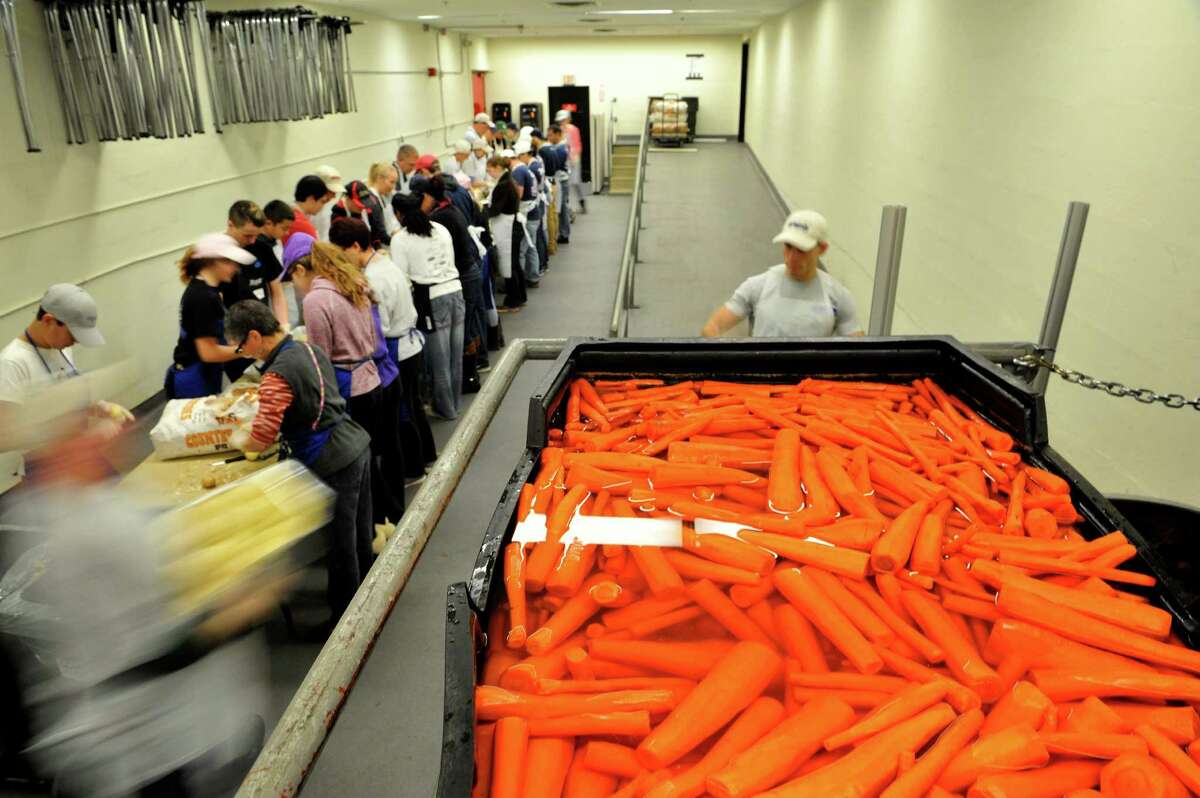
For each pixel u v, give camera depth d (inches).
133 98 173.3
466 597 37.7
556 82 663.1
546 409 57.6
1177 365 81.3
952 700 34.6
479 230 226.2
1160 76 84.4
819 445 58.0
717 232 285.3
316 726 37.7
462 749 30.2
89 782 43.4
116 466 43.2
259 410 92.4
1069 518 47.9
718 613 41.0
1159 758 30.6
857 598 41.3
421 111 492.4
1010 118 126.0
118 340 193.5
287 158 296.7
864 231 230.1
